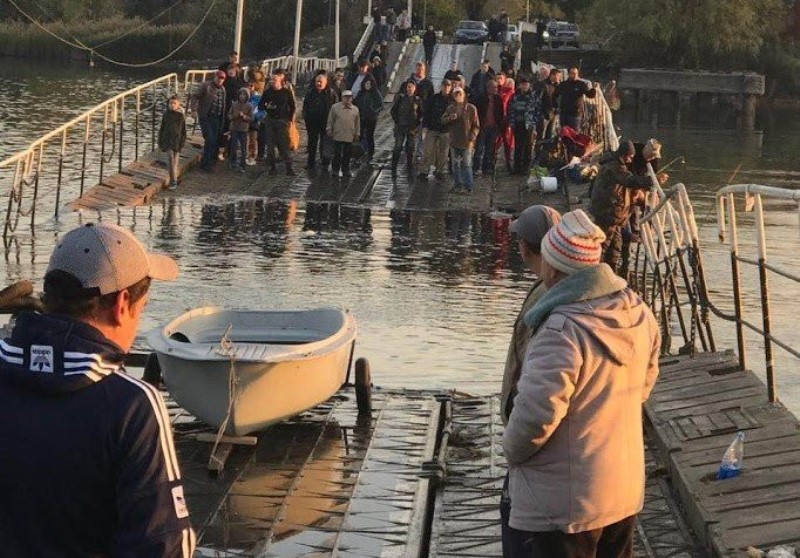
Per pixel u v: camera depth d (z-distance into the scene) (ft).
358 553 25.36
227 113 89.56
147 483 10.15
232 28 277.23
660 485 26.35
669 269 40.42
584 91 91.20
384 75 145.28
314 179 86.38
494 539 25.31
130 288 10.75
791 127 201.46
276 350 31.07
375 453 31.76
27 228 67.92
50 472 10.09
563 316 15.16
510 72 120.26
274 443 32.50
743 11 224.12
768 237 76.43
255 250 64.03
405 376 42.16
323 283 56.70
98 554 10.34
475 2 283.38
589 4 313.94
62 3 284.20
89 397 10.19
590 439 15.14
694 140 168.35
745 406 28.99
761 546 21.44
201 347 30.94
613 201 48.34
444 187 85.10
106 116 80.28
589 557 15.43
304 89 144.97
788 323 52.44
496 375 42.78
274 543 25.80
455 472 30.19
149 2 299.58
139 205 75.87
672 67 233.55
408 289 56.39
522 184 86.84
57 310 10.53
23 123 132.98
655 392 31.09
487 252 66.49
